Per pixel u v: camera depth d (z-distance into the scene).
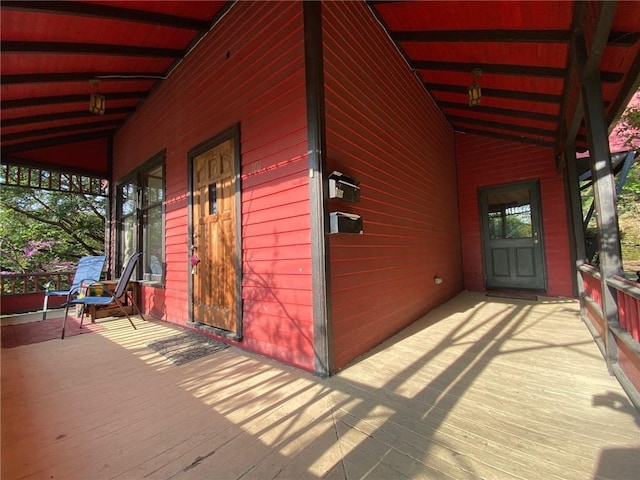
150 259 4.99
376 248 3.09
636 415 1.64
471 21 2.97
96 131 6.52
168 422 1.68
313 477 1.25
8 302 5.72
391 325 3.26
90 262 5.00
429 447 1.42
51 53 2.99
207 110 3.53
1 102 3.74
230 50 3.20
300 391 2.01
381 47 3.53
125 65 3.92
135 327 3.88
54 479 1.25
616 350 2.16
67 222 11.02
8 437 1.55
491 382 2.10
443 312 4.37
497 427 1.57
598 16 1.73
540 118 4.42
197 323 3.57
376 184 3.19
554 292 5.32
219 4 3.23
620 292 2.09
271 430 1.59
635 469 1.24
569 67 2.82
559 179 5.35
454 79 4.34
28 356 2.80
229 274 3.17
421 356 2.64
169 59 4.11
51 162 6.21
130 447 1.46
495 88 4.14
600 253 2.18
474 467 1.28
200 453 1.41
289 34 2.57
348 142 2.71
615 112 2.69
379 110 3.38
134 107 5.52
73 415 1.76
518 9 2.57
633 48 2.14
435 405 1.81
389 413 1.73
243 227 2.96
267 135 2.74
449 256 5.59
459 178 6.49
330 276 2.32
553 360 2.46
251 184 2.89
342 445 1.45
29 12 2.46
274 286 2.63
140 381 2.22
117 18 2.82
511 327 3.46
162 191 4.50
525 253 5.70
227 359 2.65
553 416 1.66
